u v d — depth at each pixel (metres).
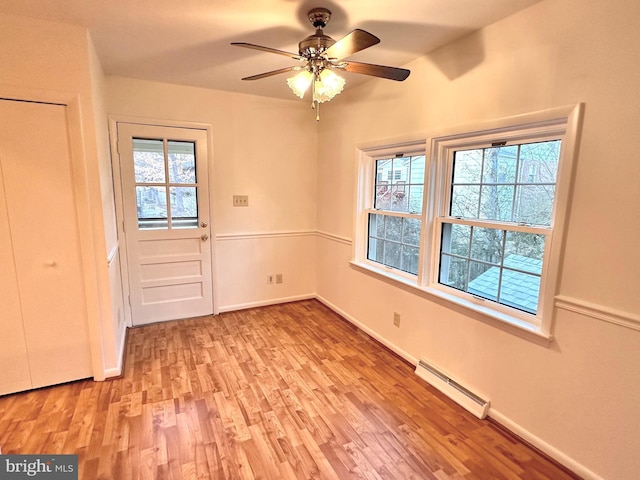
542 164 1.86
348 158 3.39
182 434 1.93
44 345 2.28
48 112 2.09
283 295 4.11
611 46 1.46
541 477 1.68
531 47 1.76
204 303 3.68
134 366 2.65
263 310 3.90
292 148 3.88
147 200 3.30
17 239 2.13
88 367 2.42
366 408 2.19
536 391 1.85
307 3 1.76
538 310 1.90
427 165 2.45
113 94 3.02
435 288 2.55
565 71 1.63
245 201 3.73
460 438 1.94
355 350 2.96
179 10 1.86
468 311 2.21
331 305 3.91
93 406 2.16
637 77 1.40
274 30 2.09
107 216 2.54
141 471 1.68
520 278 2.00
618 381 1.53
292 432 1.97
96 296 2.34
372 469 1.72
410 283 2.68
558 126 1.72
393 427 2.02
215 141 3.49
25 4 1.80
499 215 2.11
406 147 2.74
